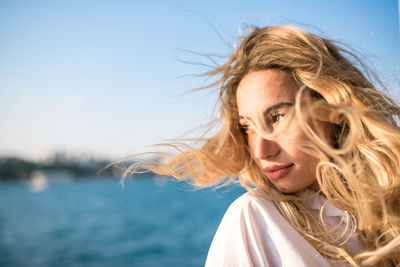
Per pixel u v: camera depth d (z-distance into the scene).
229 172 1.04
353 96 0.92
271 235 0.81
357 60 1.07
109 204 33.59
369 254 0.78
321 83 0.88
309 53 0.89
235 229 0.84
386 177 0.89
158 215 24.33
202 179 1.08
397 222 0.83
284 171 0.82
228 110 1.03
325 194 0.86
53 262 12.83
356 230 0.89
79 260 13.02
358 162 0.92
